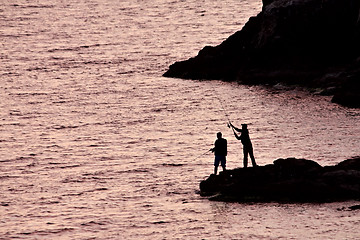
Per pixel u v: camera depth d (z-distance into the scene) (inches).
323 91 6806.1
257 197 3993.6
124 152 5280.5
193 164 4847.4
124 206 4037.9
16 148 5521.7
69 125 6220.5
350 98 6333.7
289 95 6850.4
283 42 7500.0
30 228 3735.2
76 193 4330.7
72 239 3553.2
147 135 5767.7
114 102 7022.6
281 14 7578.7
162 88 7509.8
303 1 7578.7
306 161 4084.6
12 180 4655.5
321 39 7504.9
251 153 4153.5
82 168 4896.7
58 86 7859.3
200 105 6702.8
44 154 5324.8
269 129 5679.1
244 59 7834.6
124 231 3631.9
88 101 7116.1
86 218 3863.2
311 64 7401.6
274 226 3535.9
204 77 7844.5
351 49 7455.7
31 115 6638.8
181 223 3688.5
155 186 4387.3
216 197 4060.0
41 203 4160.9
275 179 4025.6
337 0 7490.2
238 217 3713.1
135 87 7632.9
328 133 5457.7
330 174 3969.0
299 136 5408.5
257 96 6889.8
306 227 3489.2
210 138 5575.8
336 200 3892.7
